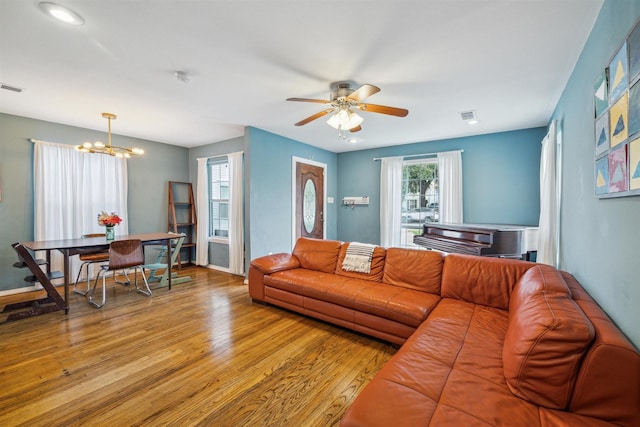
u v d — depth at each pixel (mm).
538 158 4055
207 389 1814
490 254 2941
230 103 3180
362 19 1718
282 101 3102
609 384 1021
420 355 1494
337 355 2230
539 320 1229
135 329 2684
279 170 4660
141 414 1597
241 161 4703
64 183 4043
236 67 2322
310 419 1565
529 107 3225
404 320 2240
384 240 5344
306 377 1943
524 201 4152
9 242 3658
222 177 5383
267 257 3500
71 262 4129
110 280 4422
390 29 1814
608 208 1504
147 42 1961
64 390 1796
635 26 1132
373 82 2584
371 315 2439
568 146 2510
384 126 4039
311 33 1862
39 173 3811
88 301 3461
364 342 2449
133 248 3533
